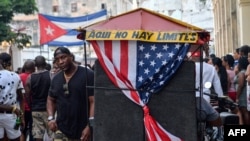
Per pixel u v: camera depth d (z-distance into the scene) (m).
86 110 6.00
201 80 5.20
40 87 8.69
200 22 46.47
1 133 7.34
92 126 5.56
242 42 18.77
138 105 5.14
